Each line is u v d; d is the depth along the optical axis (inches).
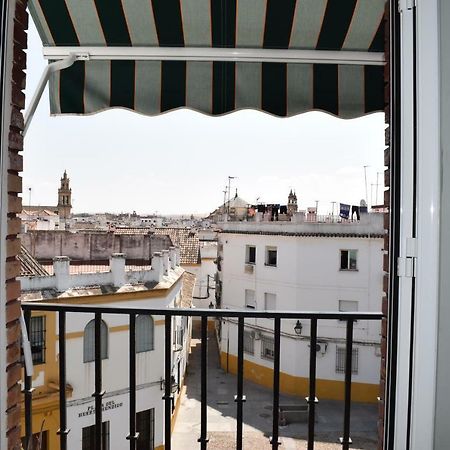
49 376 371.9
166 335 87.5
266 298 759.7
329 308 694.5
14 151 67.2
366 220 684.7
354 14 96.3
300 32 101.3
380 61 105.4
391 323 58.2
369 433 519.8
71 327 386.0
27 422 80.5
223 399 633.6
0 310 62.7
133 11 96.0
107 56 104.3
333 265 695.7
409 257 55.6
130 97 107.4
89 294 418.3
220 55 105.3
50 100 107.2
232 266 832.3
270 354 718.5
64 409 87.1
